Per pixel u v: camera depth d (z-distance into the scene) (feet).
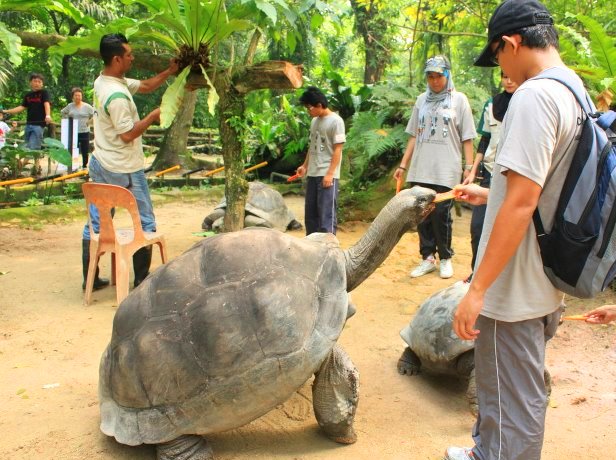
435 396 11.24
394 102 28.25
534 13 6.60
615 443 9.39
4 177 32.53
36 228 25.68
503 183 6.86
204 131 64.90
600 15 27.86
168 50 18.94
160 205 33.81
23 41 19.44
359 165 27.04
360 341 13.89
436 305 11.40
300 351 8.36
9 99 65.72
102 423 8.73
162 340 8.42
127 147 16.29
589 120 6.40
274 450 9.27
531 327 6.95
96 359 12.45
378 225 10.30
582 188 6.28
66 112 37.73
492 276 6.43
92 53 19.43
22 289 17.10
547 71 6.55
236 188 19.04
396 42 49.70
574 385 11.44
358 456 9.09
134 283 17.47
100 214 15.31
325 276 9.28
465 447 8.99
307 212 21.13
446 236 18.28
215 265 8.89
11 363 12.12
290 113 38.45
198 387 8.21
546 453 9.10
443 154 17.54
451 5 31.45
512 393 7.06
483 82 55.42
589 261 6.33
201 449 8.68
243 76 18.16
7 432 9.46
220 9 16.22
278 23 19.61
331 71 34.99
